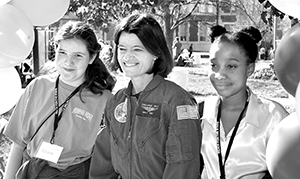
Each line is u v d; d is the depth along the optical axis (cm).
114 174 253
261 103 236
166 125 221
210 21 1015
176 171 213
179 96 221
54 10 302
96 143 250
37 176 268
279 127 219
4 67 274
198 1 740
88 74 279
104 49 329
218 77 231
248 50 231
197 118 223
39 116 276
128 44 223
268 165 219
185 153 214
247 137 229
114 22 624
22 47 272
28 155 281
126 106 231
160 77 229
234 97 236
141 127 221
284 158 210
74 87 281
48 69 304
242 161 229
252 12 862
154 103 223
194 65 1850
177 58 1683
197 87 1195
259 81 1259
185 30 3077
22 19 274
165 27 702
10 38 264
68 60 270
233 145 231
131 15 229
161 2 591
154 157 219
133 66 223
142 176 221
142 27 220
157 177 221
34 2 294
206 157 240
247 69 236
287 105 797
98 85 281
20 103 286
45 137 273
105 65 289
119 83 870
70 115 274
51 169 268
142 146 220
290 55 226
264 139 229
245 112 234
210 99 251
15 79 295
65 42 271
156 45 221
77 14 611
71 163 270
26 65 860
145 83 232
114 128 234
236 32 235
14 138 284
